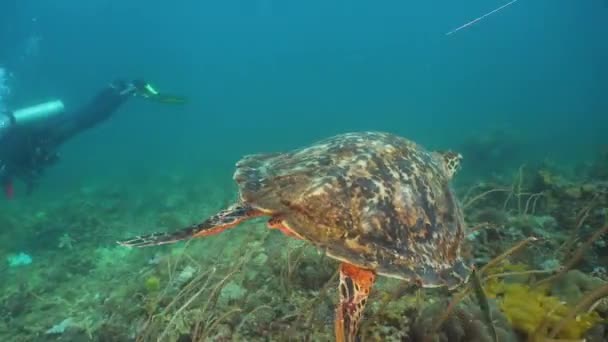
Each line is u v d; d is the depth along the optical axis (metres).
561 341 3.02
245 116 87.88
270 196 3.17
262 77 122.31
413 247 3.03
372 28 118.38
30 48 55.16
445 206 3.59
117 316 4.90
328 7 103.19
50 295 7.40
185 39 107.44
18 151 10.37
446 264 3.16
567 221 5.95
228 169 23.03
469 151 18.45
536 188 7.63
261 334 3.85
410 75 121.38
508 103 70.38
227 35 112.00
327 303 4.07
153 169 24.91
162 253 8.02
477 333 3.25
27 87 51.81
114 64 94.69
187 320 4.05
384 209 3.05
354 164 3.31
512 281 4.08
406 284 3.42
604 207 5.84
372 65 122.38
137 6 80.75
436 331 3.32
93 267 8.60
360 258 2.83
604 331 3.30
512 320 3.42
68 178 22.69
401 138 4.09
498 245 5.08
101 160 32.31
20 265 9.20
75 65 85.75
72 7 64.00
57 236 10.76
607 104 60.25
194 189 16.16
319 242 2.88
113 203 14.12
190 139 51.62
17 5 50.56
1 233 11.34
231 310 3.73
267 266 5.00
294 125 62.59
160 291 4.96
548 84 97.44
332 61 122.44
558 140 27.00
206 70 119.56
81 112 12.22
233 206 3.38
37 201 15.84
